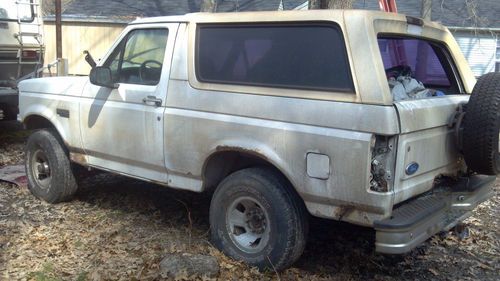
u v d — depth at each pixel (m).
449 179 4.32
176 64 4.51
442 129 3.95
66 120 5.47
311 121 3.70
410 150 3.57
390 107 3.41
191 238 4.86
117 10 20.70
